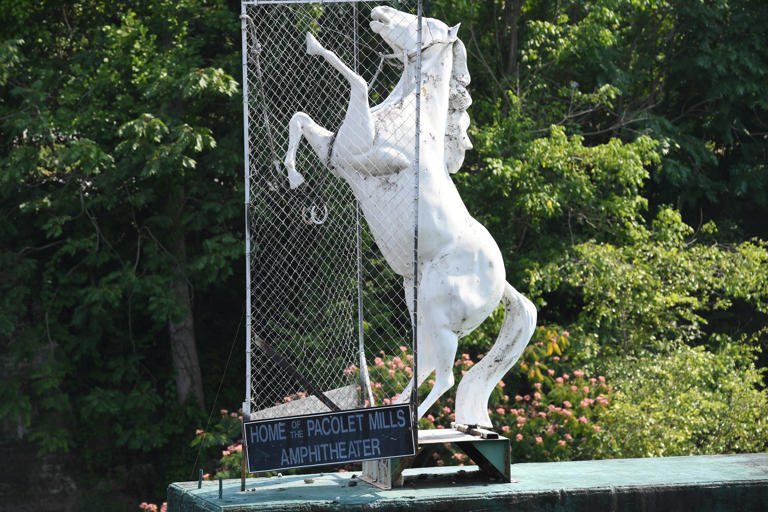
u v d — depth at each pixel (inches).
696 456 288.7
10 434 569.9
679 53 639.1
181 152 515.2
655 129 590.2
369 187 241.8
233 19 559.5
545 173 540.4
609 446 402.6
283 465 217.9
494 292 244.8
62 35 615.8
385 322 451.5
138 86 538.3
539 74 598.2
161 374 623.8
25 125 518.9
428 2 568.4
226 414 478.3
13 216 580.4
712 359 482.0
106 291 540.4
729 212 670.5
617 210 533.0
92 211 568.1
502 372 254.8
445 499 219.8
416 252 223.8
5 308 556.1
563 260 526.3
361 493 225.3
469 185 525.3
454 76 255.8
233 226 590.2
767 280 531.5
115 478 586.9
